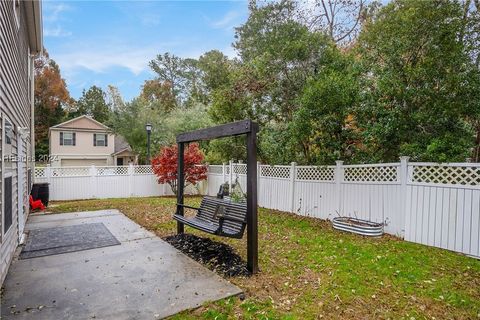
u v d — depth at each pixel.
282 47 7.71
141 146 18.45
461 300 2.92
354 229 5.43
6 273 3.57
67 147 21.14
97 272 3.63
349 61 7.06
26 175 6.53
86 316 2.61
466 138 5.25
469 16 5.09
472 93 4.83
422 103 5.33
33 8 6.62
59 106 29.53
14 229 4.36
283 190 7.91
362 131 6.36
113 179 11.41
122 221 6.61
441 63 5.01
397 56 5.44
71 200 10.45
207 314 2.63
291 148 7.81
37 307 2.77
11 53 4.41
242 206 4.12
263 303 2.84
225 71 17.05
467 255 4.26
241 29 14.42
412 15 5.11
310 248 4.58
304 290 3.13
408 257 4.13
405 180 5.09
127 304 2.82
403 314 2.67
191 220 4.85
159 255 4.27
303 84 7.76
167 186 12.43
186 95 30.88
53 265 3.88
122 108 18.95
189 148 11.42
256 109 8.80
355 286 3.22
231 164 10.16
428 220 4.74
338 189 6.35
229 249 4.52
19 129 5.00
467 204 4.30
